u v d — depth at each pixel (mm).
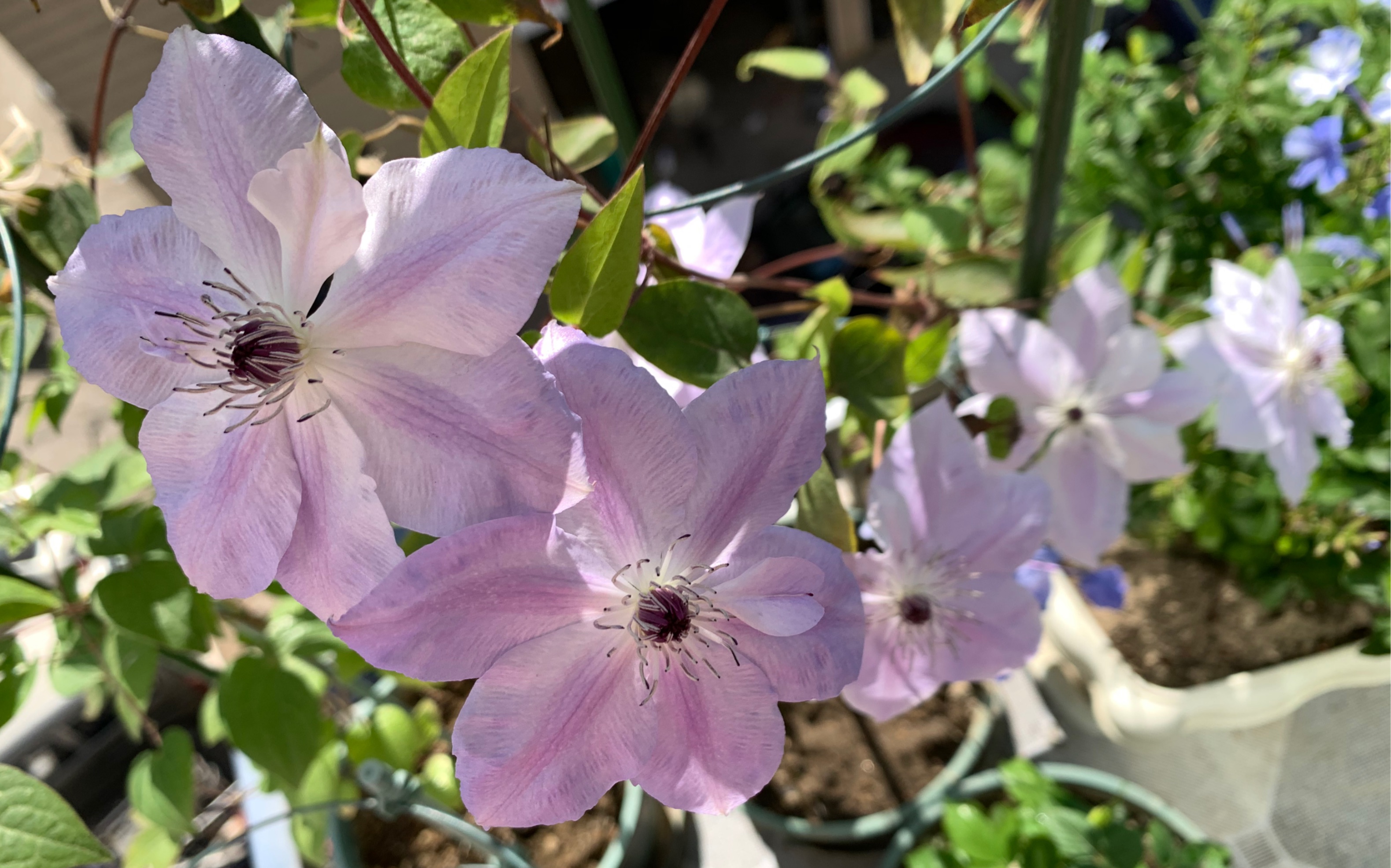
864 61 992
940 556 319
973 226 506
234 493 206
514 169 181
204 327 204
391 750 459
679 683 226
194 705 676
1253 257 455
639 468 207
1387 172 468
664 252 323
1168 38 654
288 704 367
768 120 1040
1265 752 528
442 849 516
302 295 200
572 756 212
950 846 505
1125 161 489
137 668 355
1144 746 524
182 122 187
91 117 444
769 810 533
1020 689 586
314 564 207
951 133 846
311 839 463
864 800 529
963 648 337
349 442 202
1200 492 504
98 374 203
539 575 205
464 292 183
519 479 191
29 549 498
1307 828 511
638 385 200
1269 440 398
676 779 229
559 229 180
